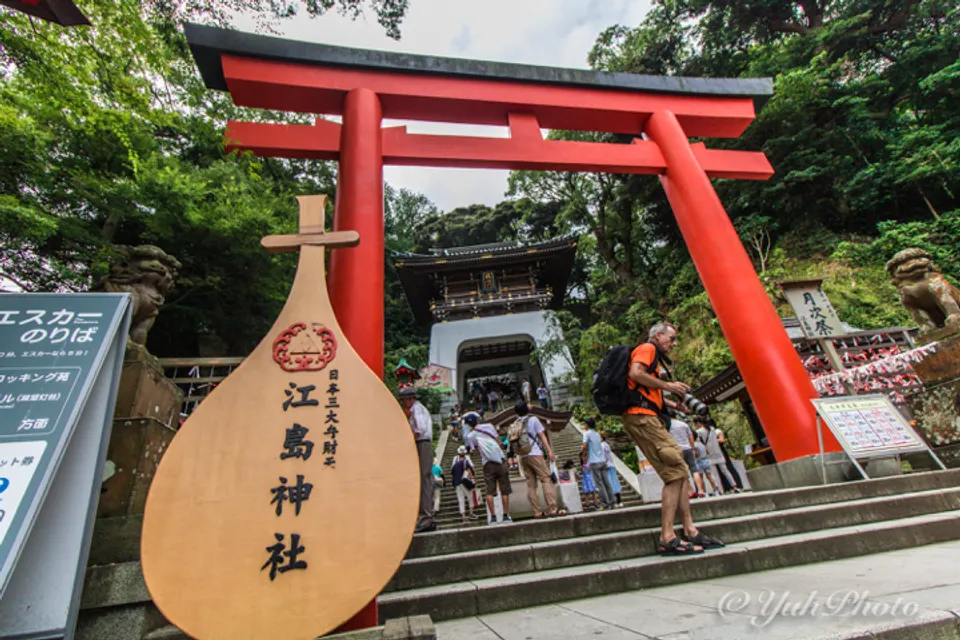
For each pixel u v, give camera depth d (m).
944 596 1.58
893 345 7.23
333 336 2.12
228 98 7.88
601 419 15.33
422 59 6.13
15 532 1.60
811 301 7.16
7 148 5.38
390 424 1.91
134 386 2.57
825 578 2.13
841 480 4.52
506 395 28.42
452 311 22.52
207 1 5.16
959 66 13.34
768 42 19.33
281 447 1.82
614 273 24.36
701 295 15.71
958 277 11.84
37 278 6.84
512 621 2.02
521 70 6.61
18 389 1.97
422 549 3.05
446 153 6.16
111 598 1.99
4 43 3.86
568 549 2.83
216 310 11.90
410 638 1.45
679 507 2.86
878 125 16.42
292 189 14.33
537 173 22.80
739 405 12.44
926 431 4.78
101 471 1.99
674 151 6.77
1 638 1.62
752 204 17.55
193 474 1.72
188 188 8.59
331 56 5.66
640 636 1.52
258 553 1.61
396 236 31.20
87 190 7.18
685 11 19.11
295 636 1.48
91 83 4.36
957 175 13.53
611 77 7.02
